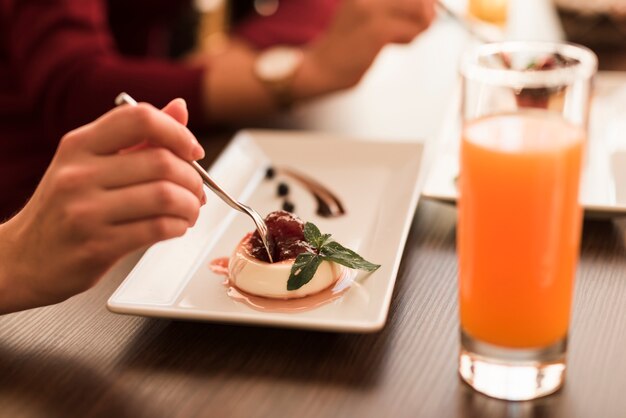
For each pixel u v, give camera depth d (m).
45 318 0.62
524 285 0.51
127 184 0.57
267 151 0.89
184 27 1.95
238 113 1.04
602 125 0.90
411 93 1.06
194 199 0.58
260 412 0.53
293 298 0.62
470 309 0.53
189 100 1.04
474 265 0.52
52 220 0.58
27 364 0.57
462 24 1.05
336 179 0.84
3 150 1.09
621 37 1.14
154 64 1.10
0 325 0.61
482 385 0.53
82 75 1.07
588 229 0.72
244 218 0.77
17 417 0.53
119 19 1.48
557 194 0.49
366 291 0.63
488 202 0.50
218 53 1.27
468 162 0.51
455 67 1.15
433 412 0.52
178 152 0.58
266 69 1.03
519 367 0.52
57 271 0.59
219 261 0.69
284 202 0.80
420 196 0.79
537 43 0.55
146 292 0.63
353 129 0.96
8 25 1.10
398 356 0.57
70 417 0.53
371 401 0.53
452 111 0.94
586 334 0.59
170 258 0.69
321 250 0.63
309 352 0.58
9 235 0.62
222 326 0.60
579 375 0.55
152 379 0.56
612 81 1.00
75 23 1.10
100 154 0.57
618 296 0.63
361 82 1.09
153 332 0.60
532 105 0.51
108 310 0.61
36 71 1.08
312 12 1.32
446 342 0.58
